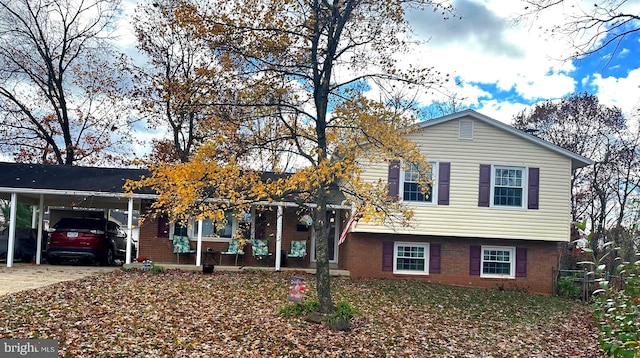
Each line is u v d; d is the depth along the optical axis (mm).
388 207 11773
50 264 18688
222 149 10141
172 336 9234
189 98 10438
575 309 16312
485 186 19062
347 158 10008
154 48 25203
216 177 9461
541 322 13867
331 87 10883
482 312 14547
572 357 10266
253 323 10531
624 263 5422
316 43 10594
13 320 9336
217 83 10406
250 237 19156
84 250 18188
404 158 11047
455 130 19109
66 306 10750
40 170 19000
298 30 10664
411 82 10898
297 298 11203
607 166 33219
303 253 19391
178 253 18906
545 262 19609
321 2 10734
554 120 35188
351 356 8992
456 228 18844
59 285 13219
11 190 17000
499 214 19047
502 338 11586
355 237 19203
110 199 20141
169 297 12547
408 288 17250
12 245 17156
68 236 18234
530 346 11023
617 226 17547
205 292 13594
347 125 10695
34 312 10023
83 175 18828
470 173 19047
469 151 19094
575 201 34156
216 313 11219
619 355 5047
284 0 10211
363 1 10297
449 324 12555
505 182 19250
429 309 14211
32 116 28312
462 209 18922
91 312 10398
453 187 18938
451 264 19438
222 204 9977
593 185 33656
